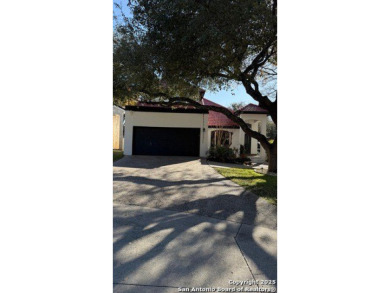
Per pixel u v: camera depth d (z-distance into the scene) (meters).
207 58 7.02
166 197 6.14
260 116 16.56
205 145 14.99
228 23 6.36
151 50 7.38
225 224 4.57
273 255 3.50
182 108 14.86
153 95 9.73
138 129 14.92
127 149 14.71
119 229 4.16
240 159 14.35
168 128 15.00
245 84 9.64
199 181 8.15
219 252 3.55
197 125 14.99
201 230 4.26
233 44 6.74
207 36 6.23
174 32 6.73
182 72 7.96
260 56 8.55
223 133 16.97
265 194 6.61
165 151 15.05
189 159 13.70
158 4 6.84
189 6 6.43
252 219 4.85
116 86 8.47
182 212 5.14
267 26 6.43
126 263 3.21
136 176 8.57
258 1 6.21
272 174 10.06
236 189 7.12
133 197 6.04
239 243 3.83
